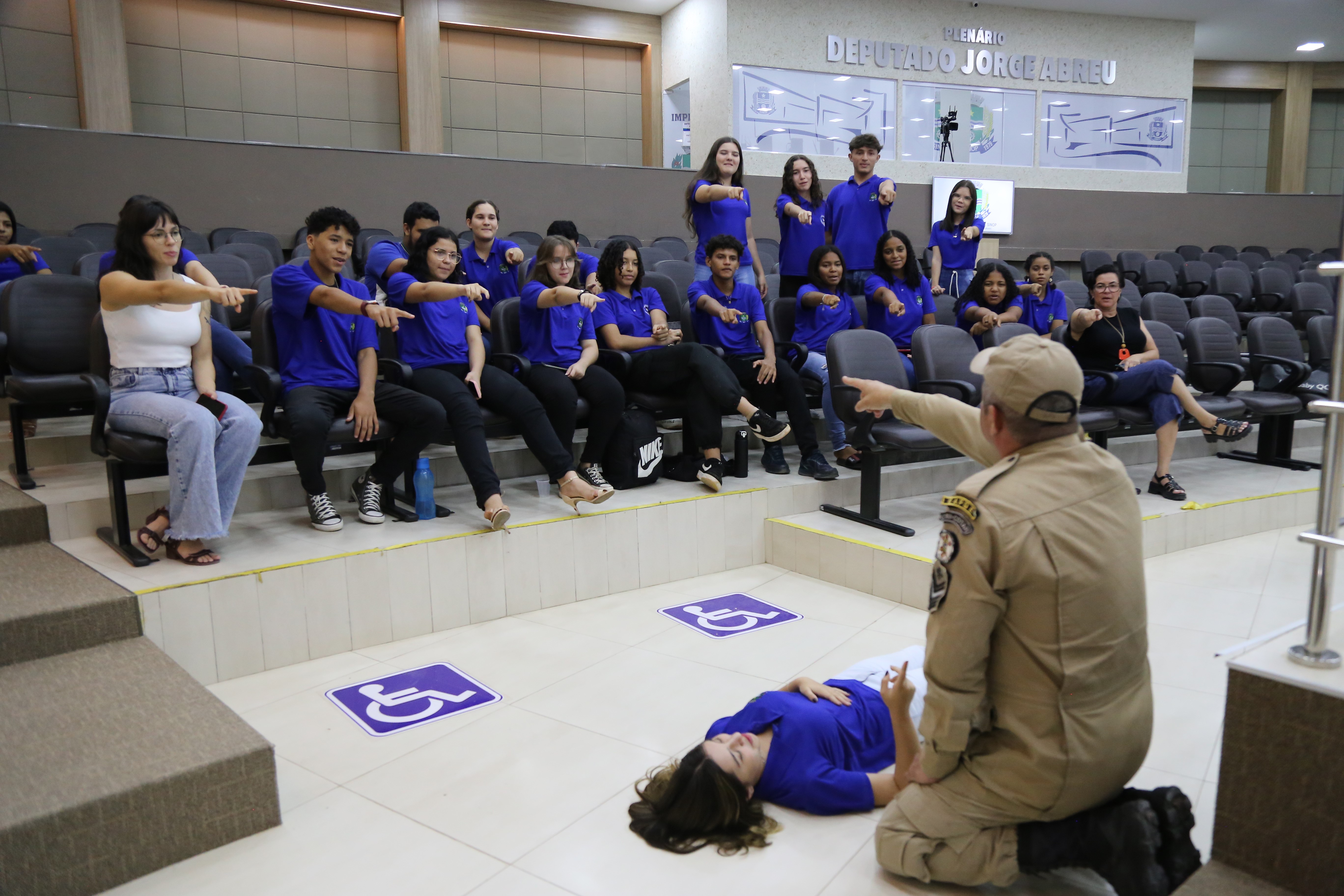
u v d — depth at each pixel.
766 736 1.88
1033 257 4.96
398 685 2.56
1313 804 1.30
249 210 6.71
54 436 3.50
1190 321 4.95
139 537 2.73
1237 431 4.02
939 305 5.25
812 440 4.00
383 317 2.91
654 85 10.71
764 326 4.12
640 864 1.71
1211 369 4.61
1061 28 10.80
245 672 2.62
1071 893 1.61
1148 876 1.39
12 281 3.20
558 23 10.10
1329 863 1.29
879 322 4.43
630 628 3.02
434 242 3.45
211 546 2.87
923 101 10.38
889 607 3.23
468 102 10.05
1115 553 1.42
